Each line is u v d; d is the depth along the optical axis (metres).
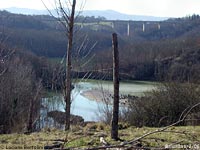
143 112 14.45
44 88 17.92
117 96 8.73
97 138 8.71
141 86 43.00
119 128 11.71
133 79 43.88
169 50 49.75
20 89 18.67
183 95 14.45
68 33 10.86
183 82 16.02
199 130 10.04
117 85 8.73
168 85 15.18
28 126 12.61
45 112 17.58
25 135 10.04
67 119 11.17
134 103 14.98
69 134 9.66
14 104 16.83
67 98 11.19
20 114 16.30
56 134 9.89
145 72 44.00
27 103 17.95
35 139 9.24
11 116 15.09
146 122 14.27
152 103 14.45
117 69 8.71
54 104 17.81
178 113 14.13
